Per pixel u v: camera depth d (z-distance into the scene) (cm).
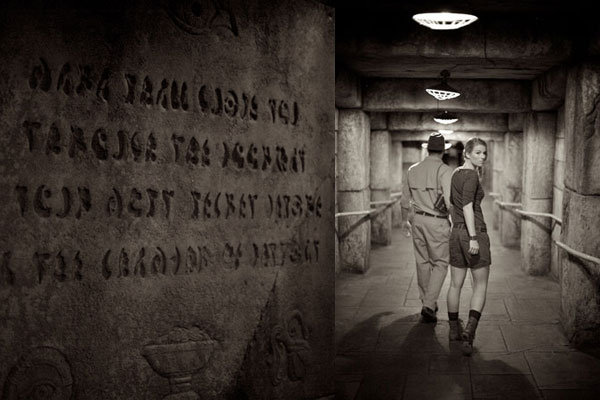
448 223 753
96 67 371
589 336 656
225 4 417
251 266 436
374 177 1339
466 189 639
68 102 362
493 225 1630
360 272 1041
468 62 769
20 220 349
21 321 351
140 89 386
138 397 392
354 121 1033
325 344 478
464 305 828
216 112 416
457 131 1405
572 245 670
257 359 440
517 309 809
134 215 387
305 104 459
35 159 353
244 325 433
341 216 1042
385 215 1336
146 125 389
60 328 363
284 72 446
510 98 1012
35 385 356
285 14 445
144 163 389
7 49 342
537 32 682
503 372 582
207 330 417
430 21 563
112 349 381
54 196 359
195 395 413
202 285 414
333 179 479
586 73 656
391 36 705
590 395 526
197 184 409
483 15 683
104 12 372
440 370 588
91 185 371
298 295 461
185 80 402
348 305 833
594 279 654
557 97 893
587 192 657
